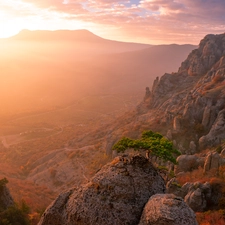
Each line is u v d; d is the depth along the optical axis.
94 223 14.16
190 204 34.53
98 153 89.50
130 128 90.94
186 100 81.62
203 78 106.81
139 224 13.31
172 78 125.94
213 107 71.50
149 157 21.05
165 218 12.21
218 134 62.84
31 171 94.69
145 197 14.84
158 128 79.06
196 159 49.47
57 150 105.69
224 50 125.12
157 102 116.88
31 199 56.78
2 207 36.22
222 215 29.81
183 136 70.06
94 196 14.87
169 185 37.31
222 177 40.53
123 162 16.06
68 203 15.55
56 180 80.88
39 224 16.27
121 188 14.85
